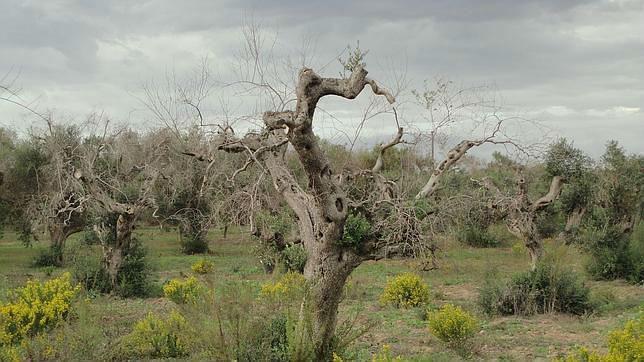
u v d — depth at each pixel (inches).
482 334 490.0
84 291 568.4
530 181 845.2
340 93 323.9
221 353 310.8
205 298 327.9
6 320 412.8
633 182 842.8
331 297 362.6
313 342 315.3
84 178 707.4
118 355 385.7
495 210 733.9
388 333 492.4
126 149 860.0
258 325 331.6
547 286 605.9
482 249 1167.6
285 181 390.9
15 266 976.3
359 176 432.5
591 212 883.4
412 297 620.1
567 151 882.8
